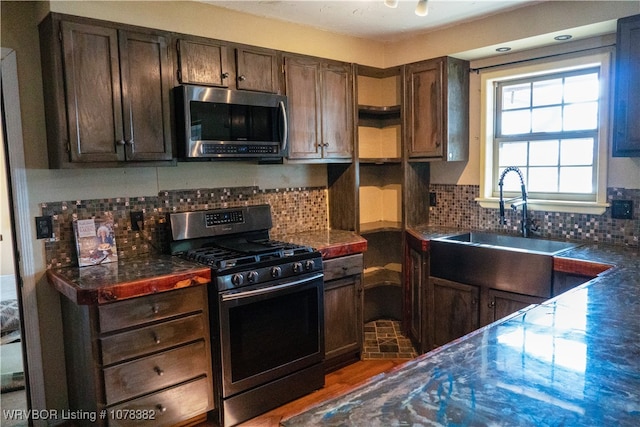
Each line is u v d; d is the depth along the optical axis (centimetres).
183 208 296
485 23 309
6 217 509
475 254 286
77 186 257
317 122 328
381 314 414
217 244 301
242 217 312
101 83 236
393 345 354
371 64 370
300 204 358
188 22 269
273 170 341
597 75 295
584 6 263
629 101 250
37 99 244
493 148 349
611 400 97
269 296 258
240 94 274
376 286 380
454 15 304
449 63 333
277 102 292
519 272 264
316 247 297
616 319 147
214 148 265
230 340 245
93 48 233
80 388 238
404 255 365
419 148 353
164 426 233
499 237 333
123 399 219
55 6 223
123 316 216
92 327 211
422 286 326
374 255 412
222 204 313
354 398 101
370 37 358
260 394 261
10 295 450
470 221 359
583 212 297
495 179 350
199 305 241
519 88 333
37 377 252
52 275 238
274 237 339
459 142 347
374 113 393
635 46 246
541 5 281
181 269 239
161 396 230
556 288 249
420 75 348
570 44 298
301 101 318
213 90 262
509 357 120
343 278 313
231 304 243
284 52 308
